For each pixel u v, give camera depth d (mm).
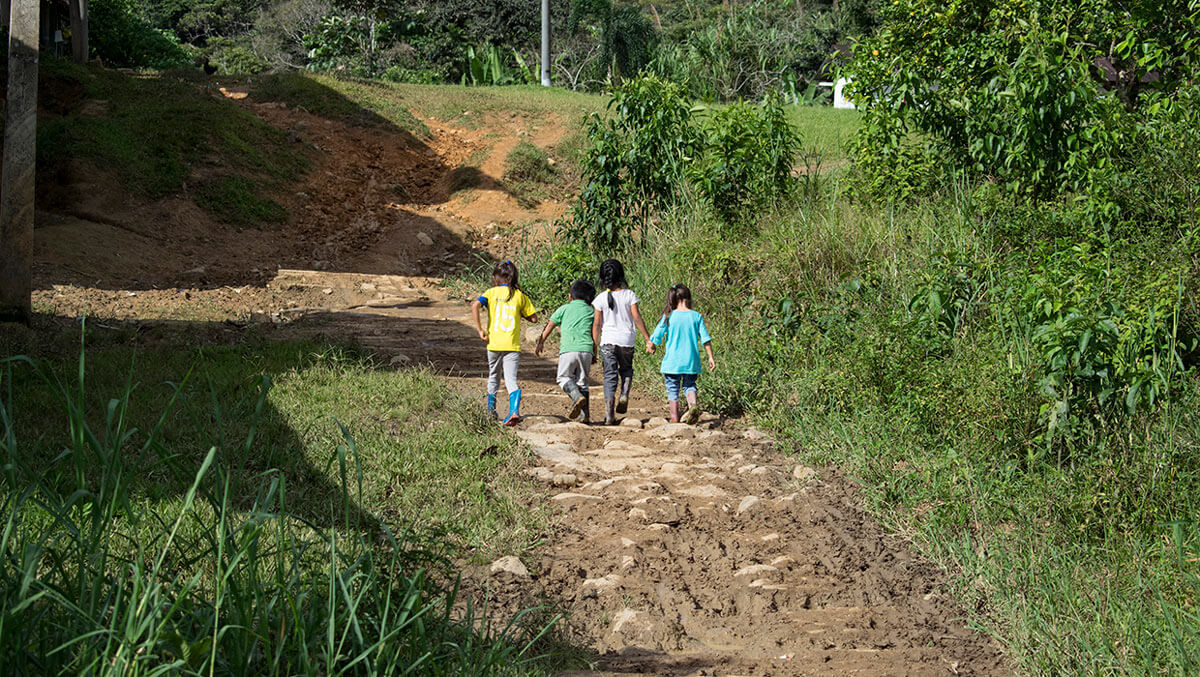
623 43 35031
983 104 10766
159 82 22516
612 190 14406
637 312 8930
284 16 51938
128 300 13594
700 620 4863
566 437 8125
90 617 2984
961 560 5508
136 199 17781
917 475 6602
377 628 3564
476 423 7684
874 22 39469
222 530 3354
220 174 19078
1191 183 7984
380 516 5484
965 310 8312
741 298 11016
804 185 14000
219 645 3242
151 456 6141
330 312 13945
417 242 18516
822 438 7699
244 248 17359
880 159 12195
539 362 11500
